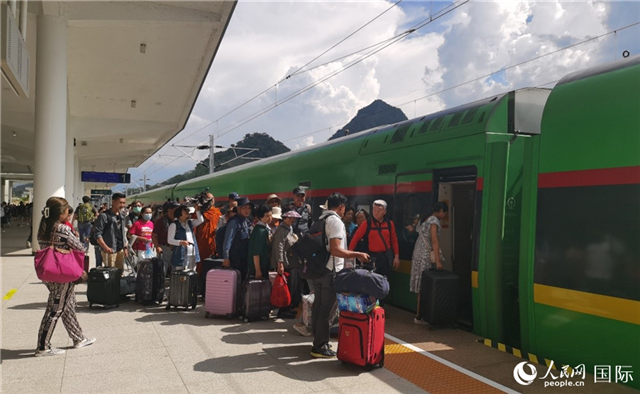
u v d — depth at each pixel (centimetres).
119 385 421
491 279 560
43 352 497
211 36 1253
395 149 766
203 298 802
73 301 518
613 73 457
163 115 2148
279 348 532
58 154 1188
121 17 1144
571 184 468
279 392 411
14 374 445
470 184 693
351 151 909
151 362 481
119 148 3066
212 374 451
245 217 731
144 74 1557
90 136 2183
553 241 480
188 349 524
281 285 656
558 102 495
